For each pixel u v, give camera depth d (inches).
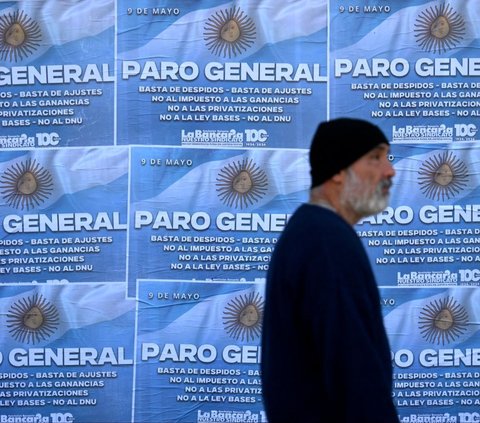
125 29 200.1
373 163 133.9
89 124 200.5
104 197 200.1
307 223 129.4
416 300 201.2
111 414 200.4
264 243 200.8
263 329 135.2
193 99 200.5
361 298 123.5
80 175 200.2
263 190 200.7
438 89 199.5
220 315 200.4
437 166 199.8
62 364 200.4
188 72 200.5
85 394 200.5
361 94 199.9
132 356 200.1
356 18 200.4
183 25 200.4
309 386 126.6
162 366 200.2
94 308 200.1
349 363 120.3
